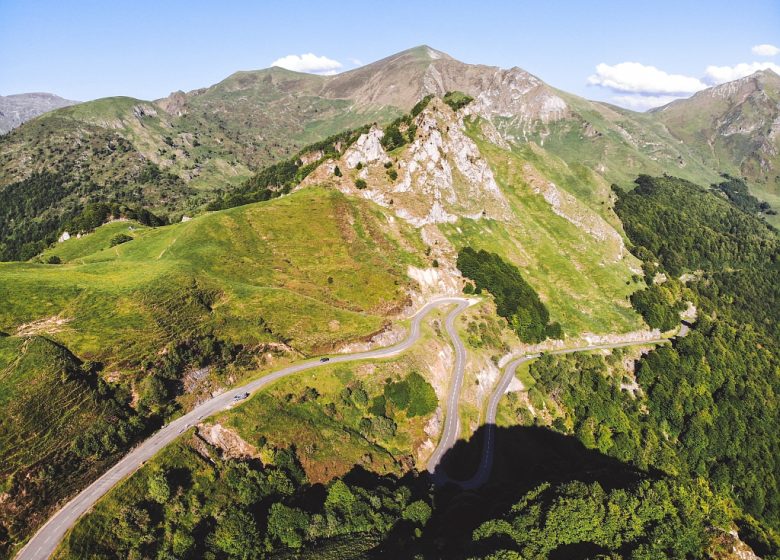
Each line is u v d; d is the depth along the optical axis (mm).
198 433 74375
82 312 89812
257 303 107812
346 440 86875
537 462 106375
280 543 66375
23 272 103562
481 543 69750
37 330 83312
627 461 119812
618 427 126875
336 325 110250
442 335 126438
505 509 79562
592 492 75688
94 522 57906
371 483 82938
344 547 66688
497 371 128750
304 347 101688
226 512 65938
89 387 73062
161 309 95188
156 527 60688
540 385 129000
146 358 82562
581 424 121812
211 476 69250
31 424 64812
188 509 64375
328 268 135875
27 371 71062
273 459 76188
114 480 63938
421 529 76125
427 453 96625
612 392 139625
